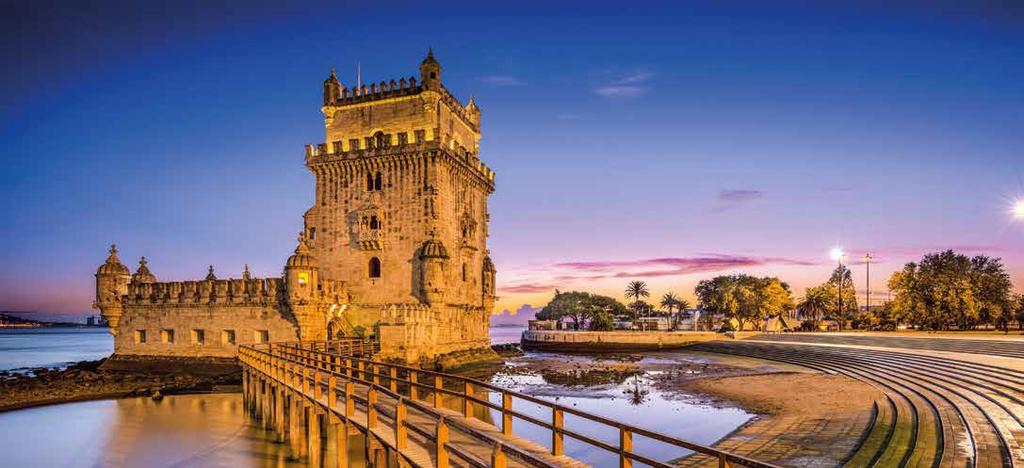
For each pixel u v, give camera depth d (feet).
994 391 114.21
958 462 64.80
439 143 211.41
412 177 216.74
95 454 104.32
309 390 96.68
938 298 301.02
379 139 221.05
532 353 332.80
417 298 211.61
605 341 350.43
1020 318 322.55
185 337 205.05
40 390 162.50
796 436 96.17
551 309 569.23
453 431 69.97
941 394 119.55
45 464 100.83
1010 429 80.79
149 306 211.00
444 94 233.76
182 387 173.99
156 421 129.59
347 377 78.84
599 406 143.64
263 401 127.95
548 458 52.85
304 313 190.19
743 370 219.61
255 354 134.62
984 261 309.22
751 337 327.26
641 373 214.28
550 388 176.14
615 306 558.15
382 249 216.54
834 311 454.40
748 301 393.09
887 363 184.96
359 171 223.51
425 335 201.57
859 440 88.63
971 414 93.50
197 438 113.50
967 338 206.69
